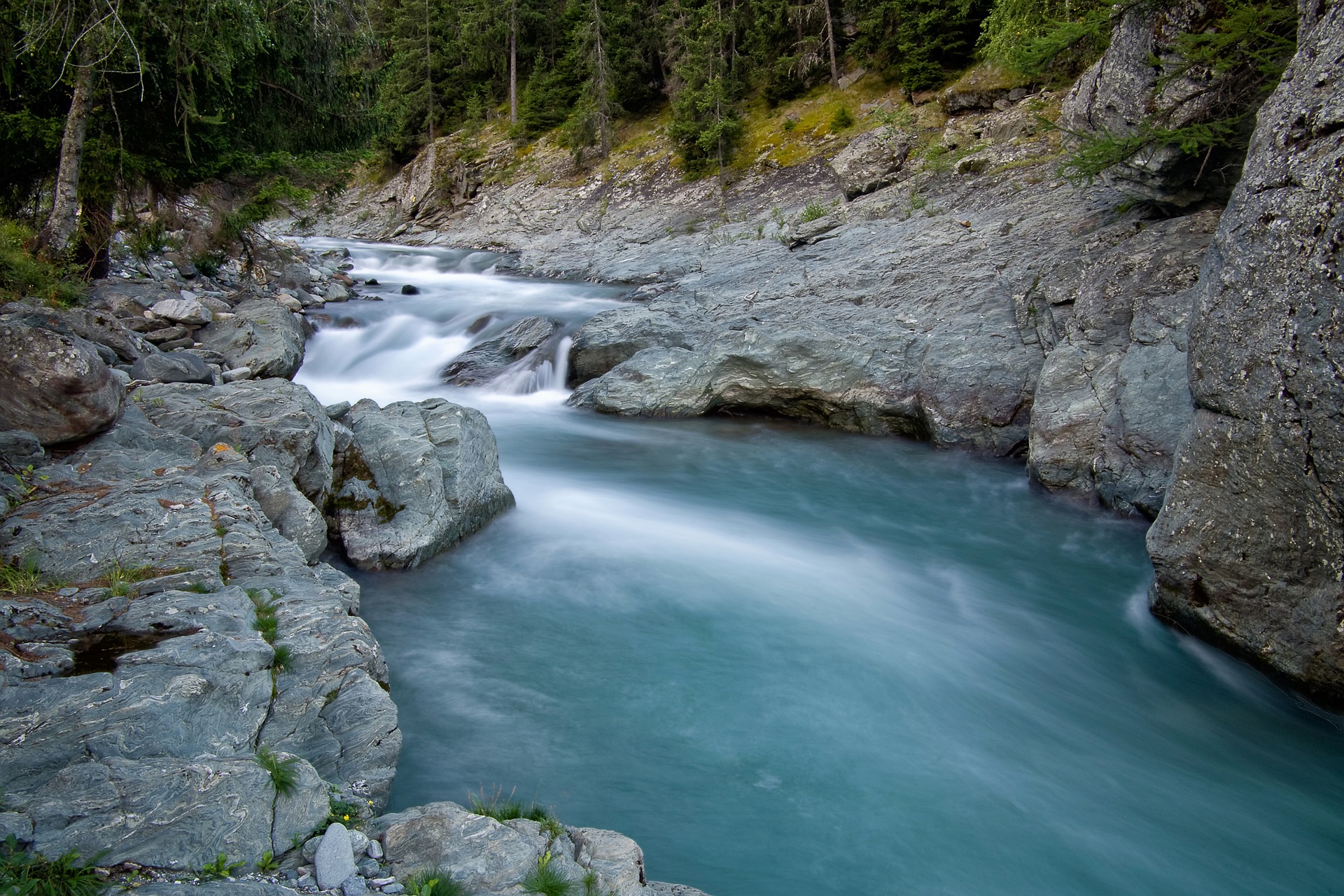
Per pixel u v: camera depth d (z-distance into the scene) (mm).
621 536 9297
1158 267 11047
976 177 21859
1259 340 5824
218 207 16016
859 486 11586
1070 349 11227
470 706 5949
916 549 9500
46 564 5312
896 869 4676
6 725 3736
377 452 8562
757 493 11250
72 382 6781
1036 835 5020
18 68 12836
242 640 4699
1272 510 5938
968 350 12961
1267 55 10062
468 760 5359
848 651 7016
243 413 8219
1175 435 9094
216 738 4105
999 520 10344
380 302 20859
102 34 11359
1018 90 25016
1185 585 6746
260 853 3424
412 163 46406
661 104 43281
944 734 5973
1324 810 5395
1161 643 7324
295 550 6262
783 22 36688
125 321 12586
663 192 34500
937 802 5238
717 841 4801
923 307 14516
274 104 16297
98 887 3049
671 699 6156
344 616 5465
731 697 6246
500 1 45625
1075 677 6855
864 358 13562
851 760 5598
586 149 40469
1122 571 8859
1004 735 6016
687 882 4504
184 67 12648
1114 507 9797
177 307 13164
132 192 15016
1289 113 5938
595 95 39812
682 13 41531
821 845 4820
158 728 3889
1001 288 14008
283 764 3781
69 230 12523
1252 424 5949
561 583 8008
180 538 5812
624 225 32969
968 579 8711
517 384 16016
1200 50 10492
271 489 7016
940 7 30016
